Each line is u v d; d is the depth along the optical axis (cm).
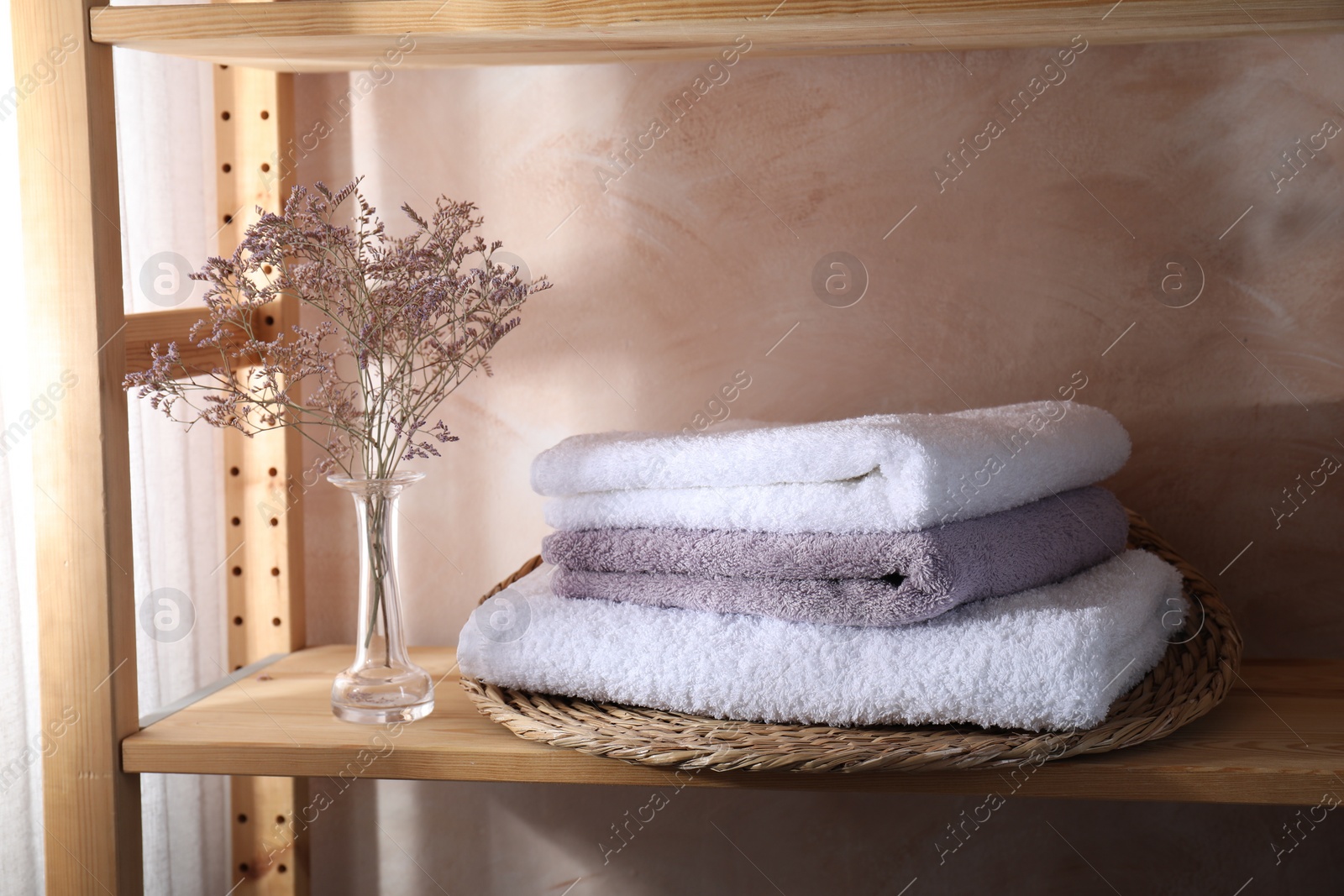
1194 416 82
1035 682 57
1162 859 86
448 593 90
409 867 92
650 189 85
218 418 69
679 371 86
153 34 62
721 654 62
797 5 59
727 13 59
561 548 69
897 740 58
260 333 84
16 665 69
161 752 65
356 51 70
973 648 59
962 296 83
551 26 61
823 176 84
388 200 86
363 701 68
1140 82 80
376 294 67
